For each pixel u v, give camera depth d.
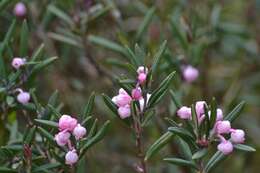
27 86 0.46
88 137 0.40
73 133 0.40
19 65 0.45
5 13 0.59
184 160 0.41
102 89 0.67
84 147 0.40
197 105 0.39
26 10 0.58
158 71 0.54
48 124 0.41
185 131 0.40
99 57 0.67
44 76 0.65
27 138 0.42
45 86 0.65
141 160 0.42
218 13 0.65
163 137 0.42
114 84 0.59
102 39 0.58
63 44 0.65
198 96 0.67
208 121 0.39
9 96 0.46
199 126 0.39
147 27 0.59
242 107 0.40
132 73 0.42
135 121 0.41
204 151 0.39
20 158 0.43
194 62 0.58
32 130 0.42
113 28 0.64
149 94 0.42
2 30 0.62
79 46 0.59
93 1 0.59
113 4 0.62
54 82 0.64
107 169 0.66
